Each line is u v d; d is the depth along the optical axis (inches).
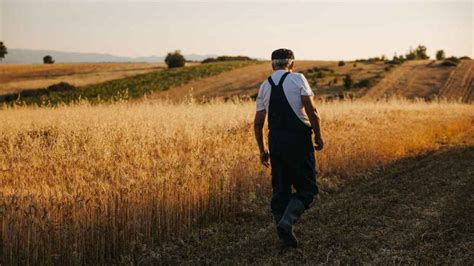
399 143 473.7
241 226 229.8
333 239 201.8
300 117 190.1
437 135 649.0
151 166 239.1
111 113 455.2
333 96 2075.5
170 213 215.0
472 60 3272.6
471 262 172.6
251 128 422.6
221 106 557.0
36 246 176.4
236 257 185.8
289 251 189.6
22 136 326.0
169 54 3612.2
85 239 188.1
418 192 287.3
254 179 285.3
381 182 325.1
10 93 2303.2
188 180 232.2
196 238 210.2
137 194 205.0
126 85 2610.7
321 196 288.2
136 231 201.5
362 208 251.1
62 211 182.9
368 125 507.5
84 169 225.3
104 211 191.9
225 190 245.6
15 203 175.5
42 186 193.5
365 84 2370.8
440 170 366.6
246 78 2719.0
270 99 192.2
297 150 189.9
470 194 277.3
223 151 292.8
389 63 3284.9
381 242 196.4
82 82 2768.2
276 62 197.3
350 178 344.5
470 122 858.8
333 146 375.2
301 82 188.5
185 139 324.5
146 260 183.9
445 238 199.3
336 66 3208.7
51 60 6003.9
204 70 3107.8
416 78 2559.1
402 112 767.7
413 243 194.2
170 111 463.2
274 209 200.4
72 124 370.0
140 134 315.0
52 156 242.8
